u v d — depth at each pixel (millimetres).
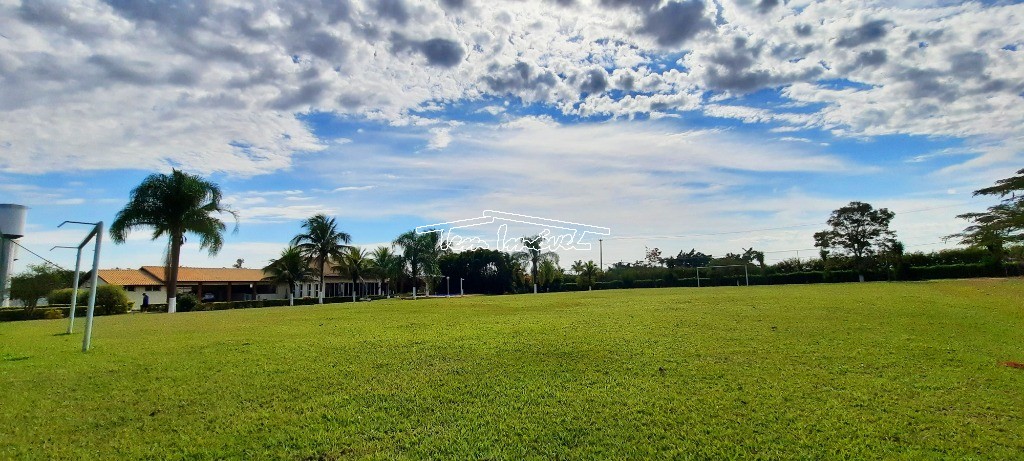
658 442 5059
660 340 10602
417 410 6121
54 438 5367
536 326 13719
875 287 31312
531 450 4941
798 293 25891
